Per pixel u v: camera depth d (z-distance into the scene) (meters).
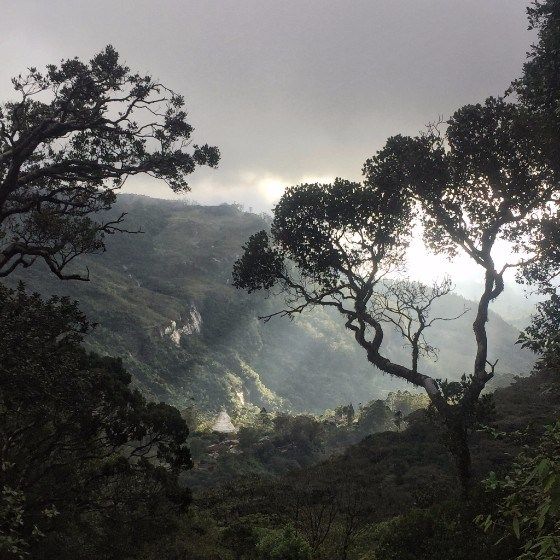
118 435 14.28
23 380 11.02
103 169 16.09
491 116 17.53
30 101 15.99
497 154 17.45
